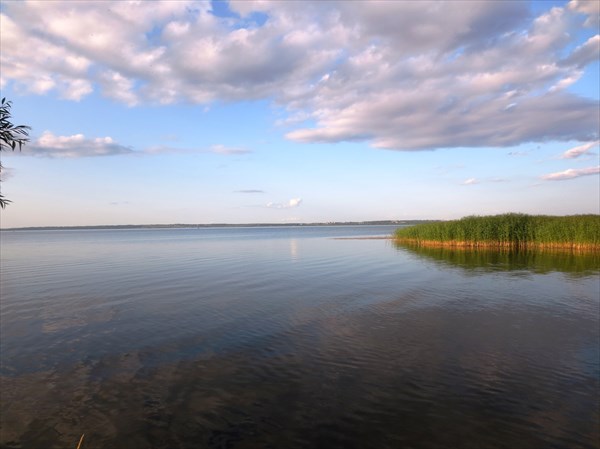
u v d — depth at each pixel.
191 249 55.47
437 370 10.54
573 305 17.12
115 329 14.62
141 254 47.06
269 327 14.58
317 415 8.48
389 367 10.79
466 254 39.97
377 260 36.00
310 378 10.22
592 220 41.19
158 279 26.16
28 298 20.14
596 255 37.06
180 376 10.46
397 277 25.47
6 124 4.52
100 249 58.06
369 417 8.37
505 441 7.47
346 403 8.94
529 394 9.17
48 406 8.98
